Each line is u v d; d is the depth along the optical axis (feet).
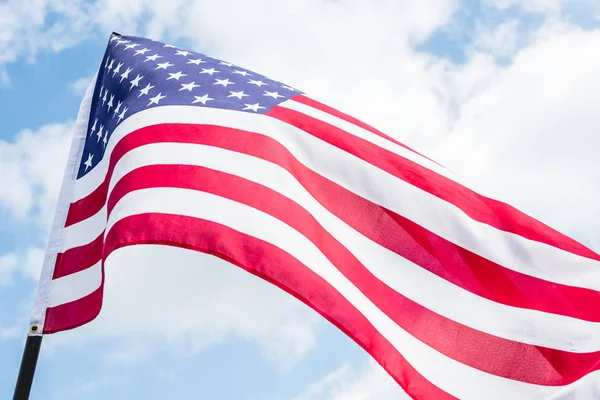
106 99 38.52
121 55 39.52
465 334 32.12
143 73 37.70
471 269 33.53
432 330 31.99
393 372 29.91
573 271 34.19
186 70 37.60
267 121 34.73
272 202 31.50
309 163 34.42
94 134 38.04
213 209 30.78
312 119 35.50
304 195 32.78
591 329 33.06
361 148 35.09
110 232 30.66
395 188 34.40
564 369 32.09
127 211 30.76
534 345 32.42
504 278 33.58
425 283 32.83
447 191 34.73
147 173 32.04
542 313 33.14
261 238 30.14
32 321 32.01
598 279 34.12
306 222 31.68
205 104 35.32
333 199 33.83
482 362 31.73
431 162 35.76
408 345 31.19
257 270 29.53
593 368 32.07
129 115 35.24
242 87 36.65
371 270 32.50
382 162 34.88
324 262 31.01
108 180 34.58
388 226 33.65
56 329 32.14
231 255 29.66
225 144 33.45
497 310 32.89
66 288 32.91
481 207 34.73
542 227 34.78
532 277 33.83
